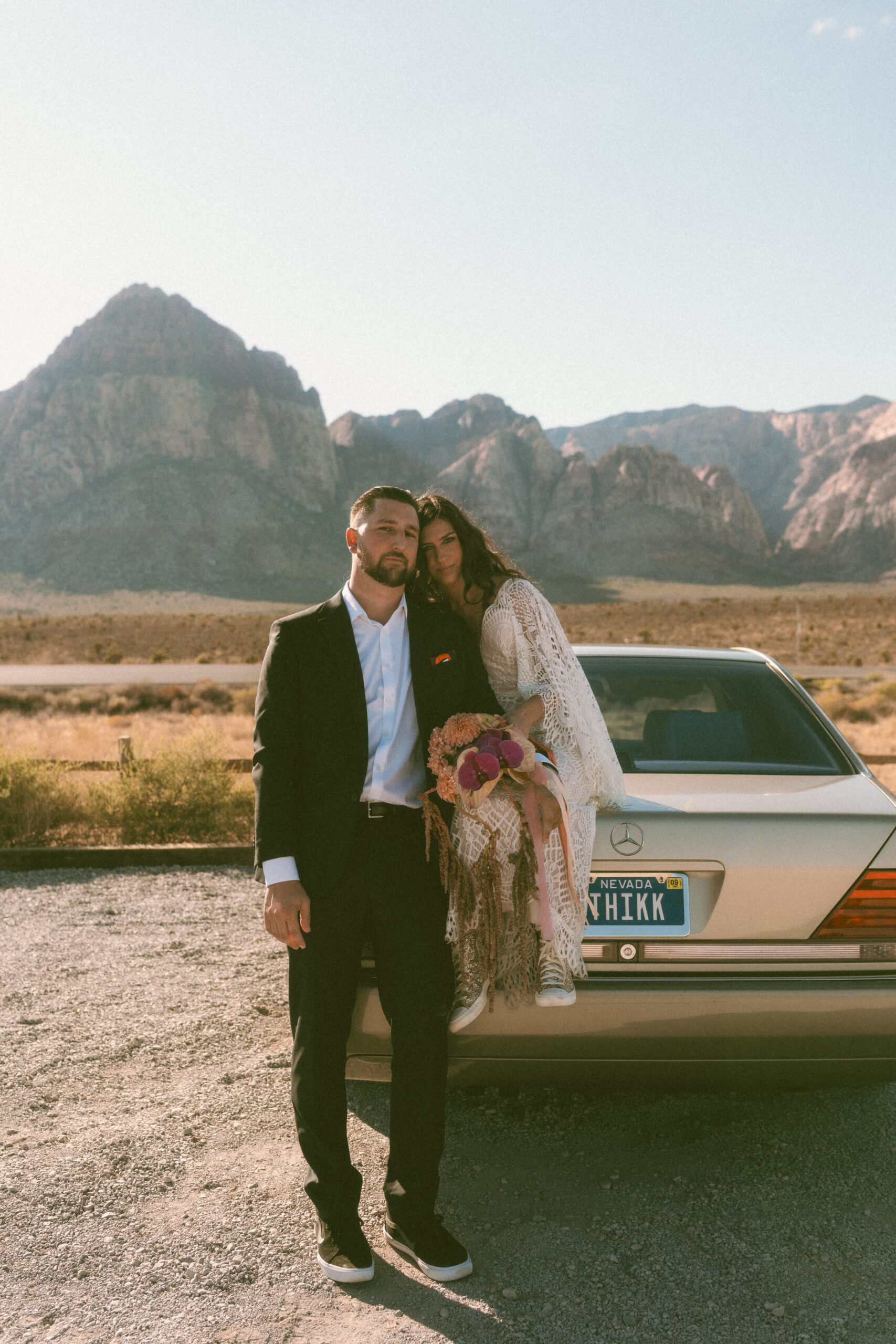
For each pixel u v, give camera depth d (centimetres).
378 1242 278
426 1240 261
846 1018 275
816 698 2675
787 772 348
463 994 271
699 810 295
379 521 267
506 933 271
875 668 4844
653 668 413
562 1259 268
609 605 12500
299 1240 276
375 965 283
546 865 264
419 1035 261
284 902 258
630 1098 375
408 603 280
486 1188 307
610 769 290
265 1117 351
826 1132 347
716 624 9269
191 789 830
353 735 267
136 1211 291
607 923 283
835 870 284
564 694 278
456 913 267
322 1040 266
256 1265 264
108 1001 463
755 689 402
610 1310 245
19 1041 416
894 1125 353
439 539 292
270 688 274
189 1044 414
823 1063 282
